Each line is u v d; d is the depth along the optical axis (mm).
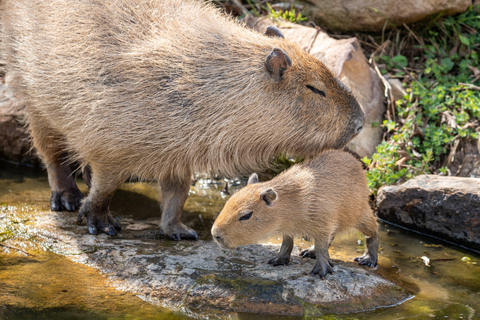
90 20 6059
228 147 5887
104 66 5859
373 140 8938
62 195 7359
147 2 6250
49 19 6344
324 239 5410
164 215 6625
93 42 5957
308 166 5586
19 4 6711
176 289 5223
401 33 10797
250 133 5824
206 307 5016
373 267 5957
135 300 5086
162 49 5824
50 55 6207
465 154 8336
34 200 7605
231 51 5840
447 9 10352
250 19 10531
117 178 6273
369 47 10617
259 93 5719
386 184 7918
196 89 5730
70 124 6152
